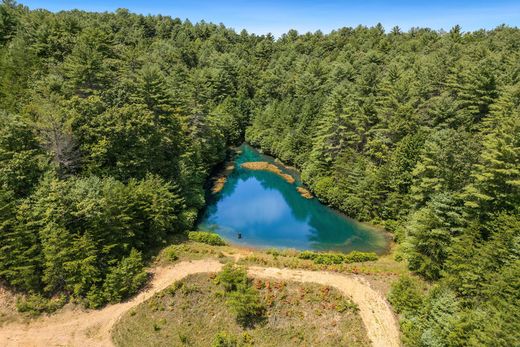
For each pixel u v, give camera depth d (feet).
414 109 205.46
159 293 130.52
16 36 239.09
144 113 174.29
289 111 326.24
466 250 118.21
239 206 229.04
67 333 115.65
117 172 165.37
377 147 211.61
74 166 152.46
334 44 511.81
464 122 194.80
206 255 155.02
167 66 379.76
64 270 126.21
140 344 113.70
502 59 269.64
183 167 194.29
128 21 490.90
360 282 136.26
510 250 109.50
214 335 119.34
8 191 124.36
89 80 181.98
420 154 179.93
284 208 226.17
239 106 385.09
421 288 130.62
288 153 296.51
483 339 91.30
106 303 128.06
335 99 239.30
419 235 138.21
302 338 117.19
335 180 226.99
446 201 137.39
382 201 199.52
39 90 176.65
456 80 224.94
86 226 133.80
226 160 319.47
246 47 552.41
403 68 314.76
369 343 113.29
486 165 143.23
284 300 127.65
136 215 153.17
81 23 304.30
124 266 131.64
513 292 99.19
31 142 139.95
